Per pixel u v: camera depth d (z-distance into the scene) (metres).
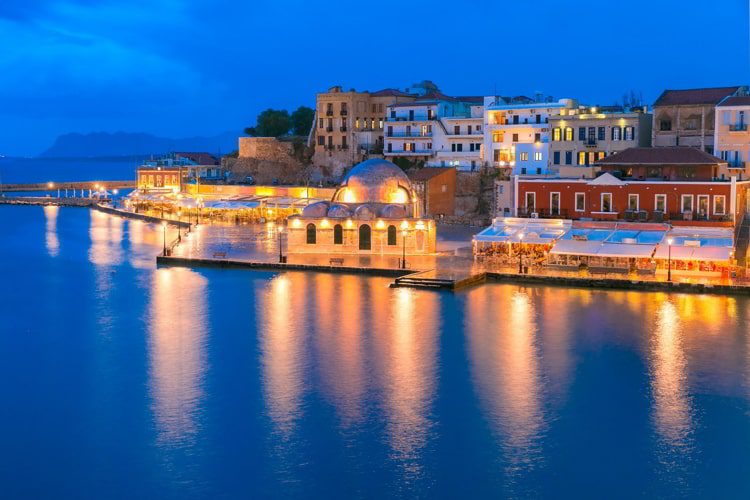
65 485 42.78
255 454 46.09
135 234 146.62
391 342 66.62
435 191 147.00
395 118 172.88
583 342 66.06
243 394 54.91
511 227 100.25
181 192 192.00
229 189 181.38
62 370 60.56
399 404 52.97
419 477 43.50
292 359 62.34
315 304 80.56
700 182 95.38
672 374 58.34
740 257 92.50
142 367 61.03
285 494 41.97
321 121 186.62
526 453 46.16
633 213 98.00
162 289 89.94
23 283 95.69
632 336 67.56
